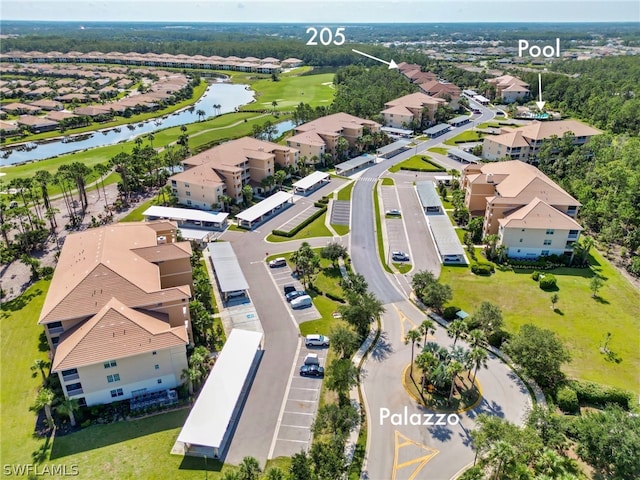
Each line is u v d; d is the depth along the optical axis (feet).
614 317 262.67
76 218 376.27
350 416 181.88
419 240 352.08
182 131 654.53
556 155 517.55
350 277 281.33
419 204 416.46
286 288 285.02
